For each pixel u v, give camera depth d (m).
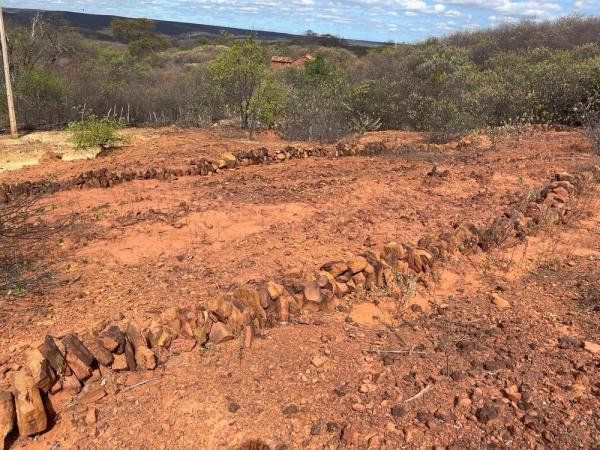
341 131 13.86
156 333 3.20
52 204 6.49
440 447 2.39
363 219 5.95
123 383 2.93
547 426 2.50
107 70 23.28
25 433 2.53
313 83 21.41
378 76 24.45
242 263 4.62
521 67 17.17
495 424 2.52
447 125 12.15
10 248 4.78
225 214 6.15
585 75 14.20
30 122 16.45
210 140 12.88
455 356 3.16
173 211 6.29
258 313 3.50
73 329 3.47
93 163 9.73
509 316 3.71
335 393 2.80
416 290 4.13
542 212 5.79
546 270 4.55
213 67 15.28
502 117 15.02
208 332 3.34
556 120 14.38
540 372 2.97
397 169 8.84
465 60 22.67
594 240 5.27
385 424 2.56
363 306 3.87
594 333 3.43
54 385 2.80
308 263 4.60
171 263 4.69
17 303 3.86
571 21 27.94
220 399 2.75
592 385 2.83
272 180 8.03
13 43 20.08
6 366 3.03
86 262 4.70
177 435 2.52
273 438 2.48
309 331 3.47
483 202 6.69
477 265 4.66
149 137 13.77
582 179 7.14
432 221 5.88
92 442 2.51
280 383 2.89
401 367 3.04
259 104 15.38
